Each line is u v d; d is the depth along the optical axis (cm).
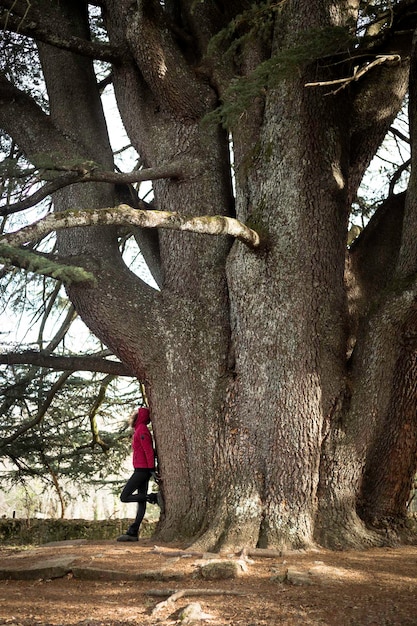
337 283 955
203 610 581
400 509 934
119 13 1112
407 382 920
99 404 1645
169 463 965
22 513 2612
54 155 1056
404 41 1000
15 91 1120
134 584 689
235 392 942
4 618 570
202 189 1059
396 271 943
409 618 552
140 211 795
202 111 1074
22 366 1527
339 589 645
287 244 934
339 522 874
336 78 961
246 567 719
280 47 984
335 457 898
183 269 1034
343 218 971
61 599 637
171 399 979
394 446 923
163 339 1003
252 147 992
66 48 1048
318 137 947
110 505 3319
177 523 934
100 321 1012
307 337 915
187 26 1154
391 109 1063
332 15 952
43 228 765
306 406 895
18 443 1638
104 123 1172
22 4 1091
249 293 945
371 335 923
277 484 877
